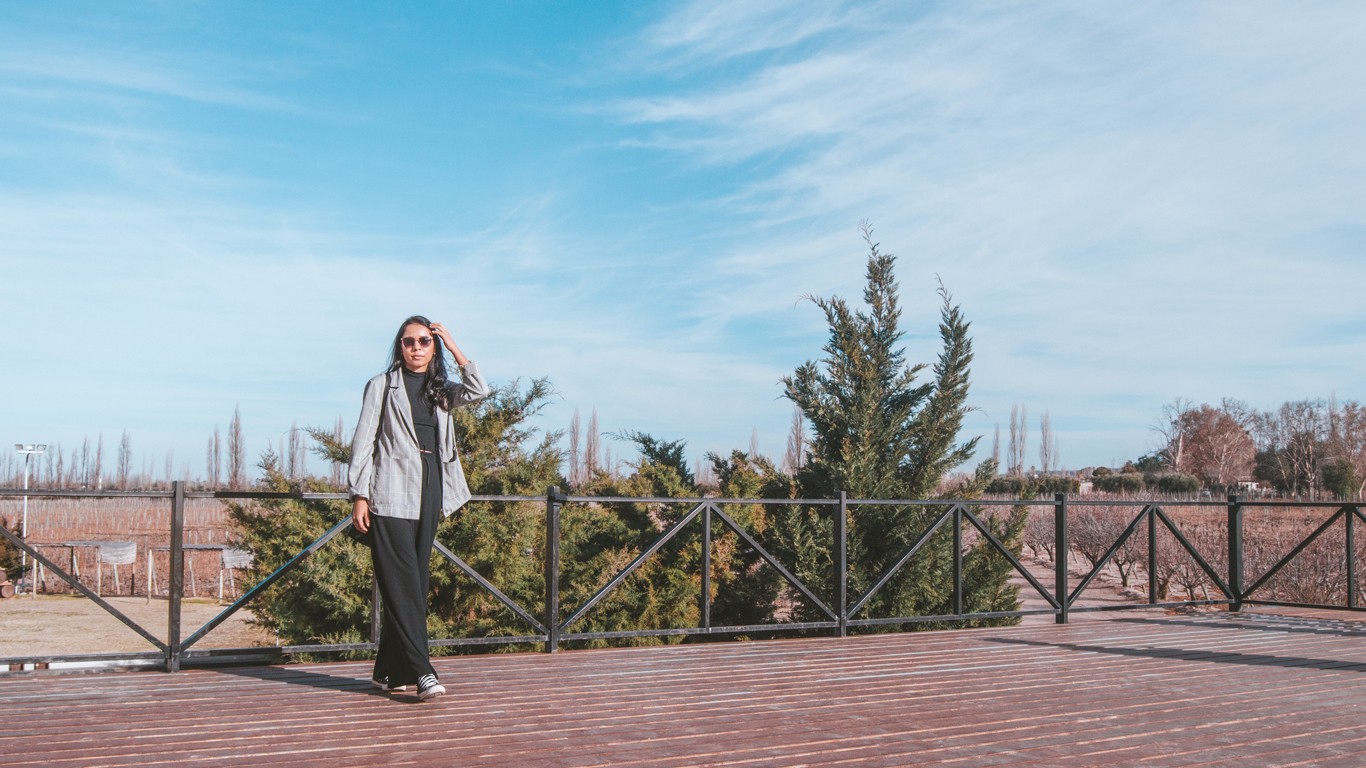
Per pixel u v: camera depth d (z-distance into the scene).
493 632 7.42
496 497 5.09
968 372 9.33
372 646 4.91
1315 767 3.11
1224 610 8.06
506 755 3.13
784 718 3.72
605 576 8.02
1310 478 37.19
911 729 3.55
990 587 8.90
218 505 30.25
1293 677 4.71
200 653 4.73
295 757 3.08
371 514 3.98
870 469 8.84
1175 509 20.91
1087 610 6.93
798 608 8.70
